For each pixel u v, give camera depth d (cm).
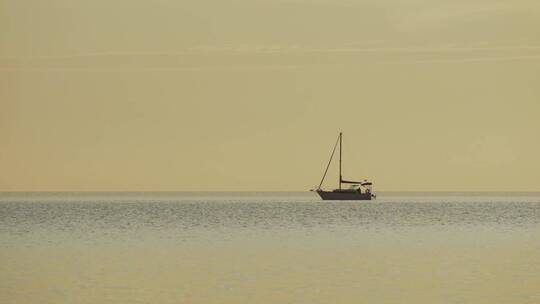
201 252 15462
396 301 10212
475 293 10744
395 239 18562
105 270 12781
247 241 17950
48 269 12875
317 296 10488
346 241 18000
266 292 10775
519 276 12162
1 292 10812
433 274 12325
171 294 10638
